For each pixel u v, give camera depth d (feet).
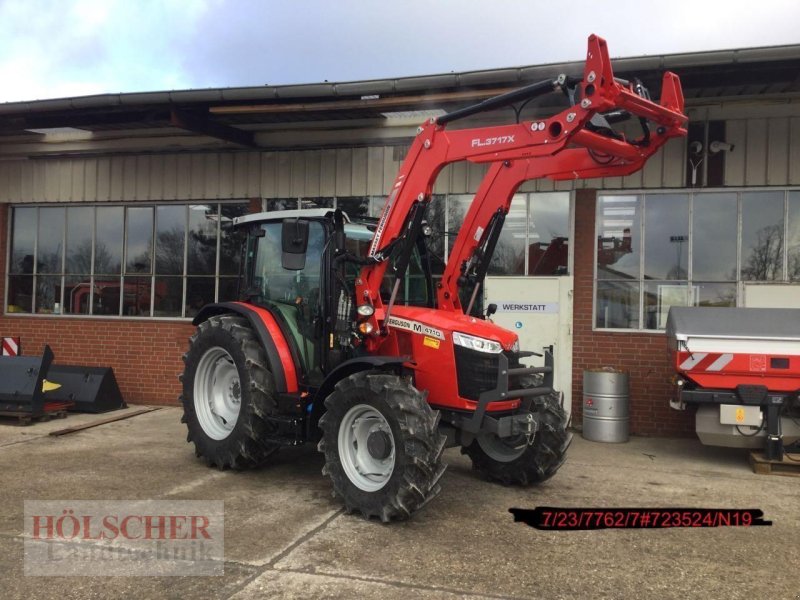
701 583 11.80
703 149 25.76
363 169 29.30
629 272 26.61
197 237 31.60
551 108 25.64
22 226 34.06
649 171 26.21
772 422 19.92
